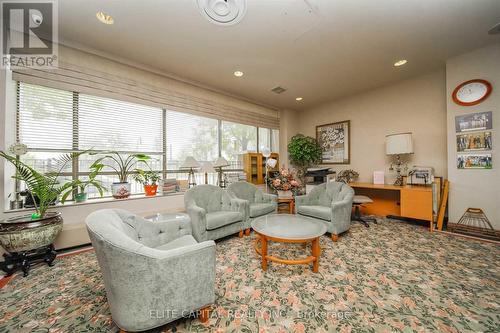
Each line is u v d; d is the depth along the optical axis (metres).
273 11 1.87
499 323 1.20
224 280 1.69
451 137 2.79
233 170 4.23
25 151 1.94
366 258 2.04
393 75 3.27
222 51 2.54
